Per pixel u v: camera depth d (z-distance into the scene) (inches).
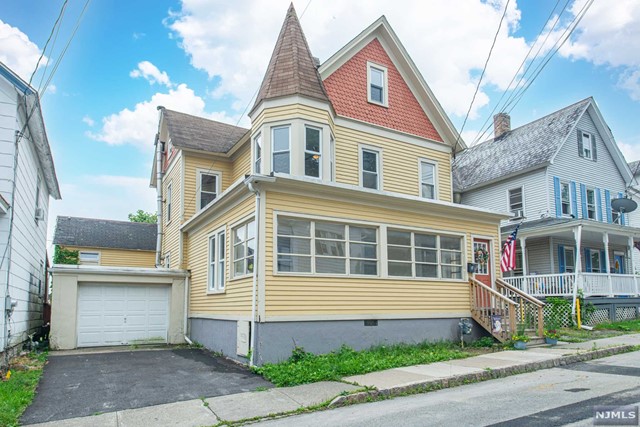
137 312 608.7
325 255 449.7
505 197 946.1
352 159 605.3
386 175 635.5
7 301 393.7
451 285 539.8
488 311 528.4
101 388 339.6
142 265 1085.1
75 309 568.7
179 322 624.7
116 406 292.5
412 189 658.8
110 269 588.4
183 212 680.4
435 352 448.8
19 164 426.0
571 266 882.8
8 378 357.7
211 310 539.5
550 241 858.8
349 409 279.1
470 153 1157.1
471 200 1021.8
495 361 400.2
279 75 561.3
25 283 495.8
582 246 910.4
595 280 714.2
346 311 449.7
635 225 1041.5
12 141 406.3
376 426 235.5
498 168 976.3
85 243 1035.9
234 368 410.6
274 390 324.5
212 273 557.6
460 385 336.5
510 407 259.1
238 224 469.1
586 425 217.6
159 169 803.4
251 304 416.8
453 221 555.5
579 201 911.7
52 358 483.8
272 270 414.0
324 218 451.5
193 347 572.7
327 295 441.1
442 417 245.4
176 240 692.7
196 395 316.5
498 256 592.7
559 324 655.1
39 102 422.9
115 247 1054.4
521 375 363.9
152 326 613.6
